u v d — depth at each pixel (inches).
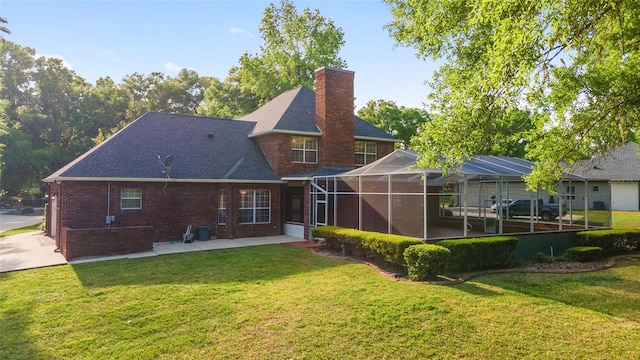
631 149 1445.6
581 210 683.4
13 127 1562.5
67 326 279.0
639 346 245.4
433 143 361.7
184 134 855.1
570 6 217.0
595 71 391.9
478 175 538.0
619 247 609.9
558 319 293.1
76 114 1745.8
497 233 591.8
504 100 305.6
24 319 293.3
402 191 581.3
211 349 241.6
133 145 753.0
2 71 1626.5
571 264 516.4
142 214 695.1
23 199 2007.9
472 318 292.8
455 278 422.3
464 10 471.2
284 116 887.7
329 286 385.1
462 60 538.9
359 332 266.1
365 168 660.7
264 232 824.3
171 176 717.3
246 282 403.2
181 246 662.5
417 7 551.5
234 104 1653.5
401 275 433.4
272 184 838.5
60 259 538.9
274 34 1569.9
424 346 244.5
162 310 312.8
